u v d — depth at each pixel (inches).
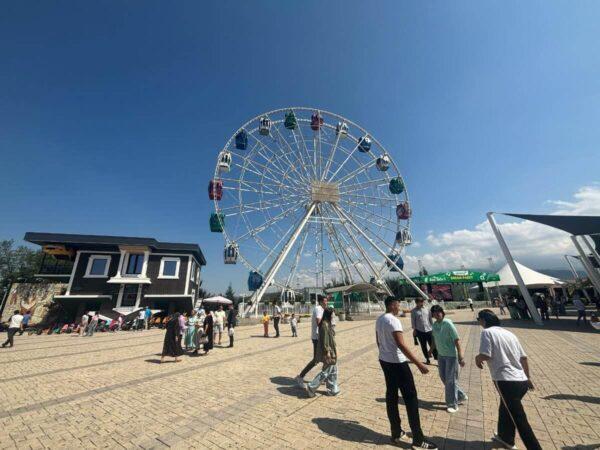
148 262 1114.1
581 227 604.4
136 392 266.1
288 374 320.2
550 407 207.0
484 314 169.2
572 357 353.4
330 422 192.7
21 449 165.6
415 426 157.6
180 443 168.9
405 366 167.8
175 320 416.5
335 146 1327.5
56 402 242.5
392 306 184.7
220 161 1130.0
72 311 1045.8
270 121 1218.0
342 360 385.1
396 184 1359.5
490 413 202.4
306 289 1298.0
